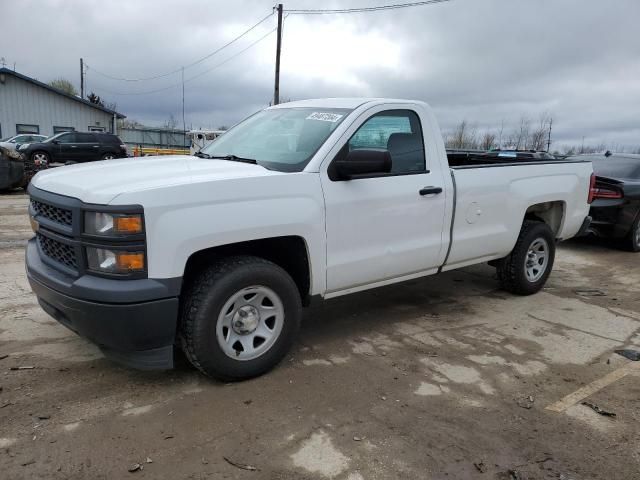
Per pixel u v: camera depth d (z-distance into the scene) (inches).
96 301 117.8
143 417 123.1
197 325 129.6
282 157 154.7
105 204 115.6
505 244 210.5
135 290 117.3
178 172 135.6
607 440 121.5
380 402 134.6
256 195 133.0
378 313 203.2
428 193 173.5
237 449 112.7
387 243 165.8
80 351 156.4
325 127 158.6
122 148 1059.3
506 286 228.8
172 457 109.1
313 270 148.9
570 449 117.5
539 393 142.9
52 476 101.9
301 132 162.1
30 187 148.3
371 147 162.4
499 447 117.1
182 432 117.8
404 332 184.1
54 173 145.4
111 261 117.4
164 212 118.9
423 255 177.8
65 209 123.0
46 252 138.9
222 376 137.3
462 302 220.5
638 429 126.4
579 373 156.5
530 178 215.2
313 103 180.7
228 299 133.0
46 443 111.7
